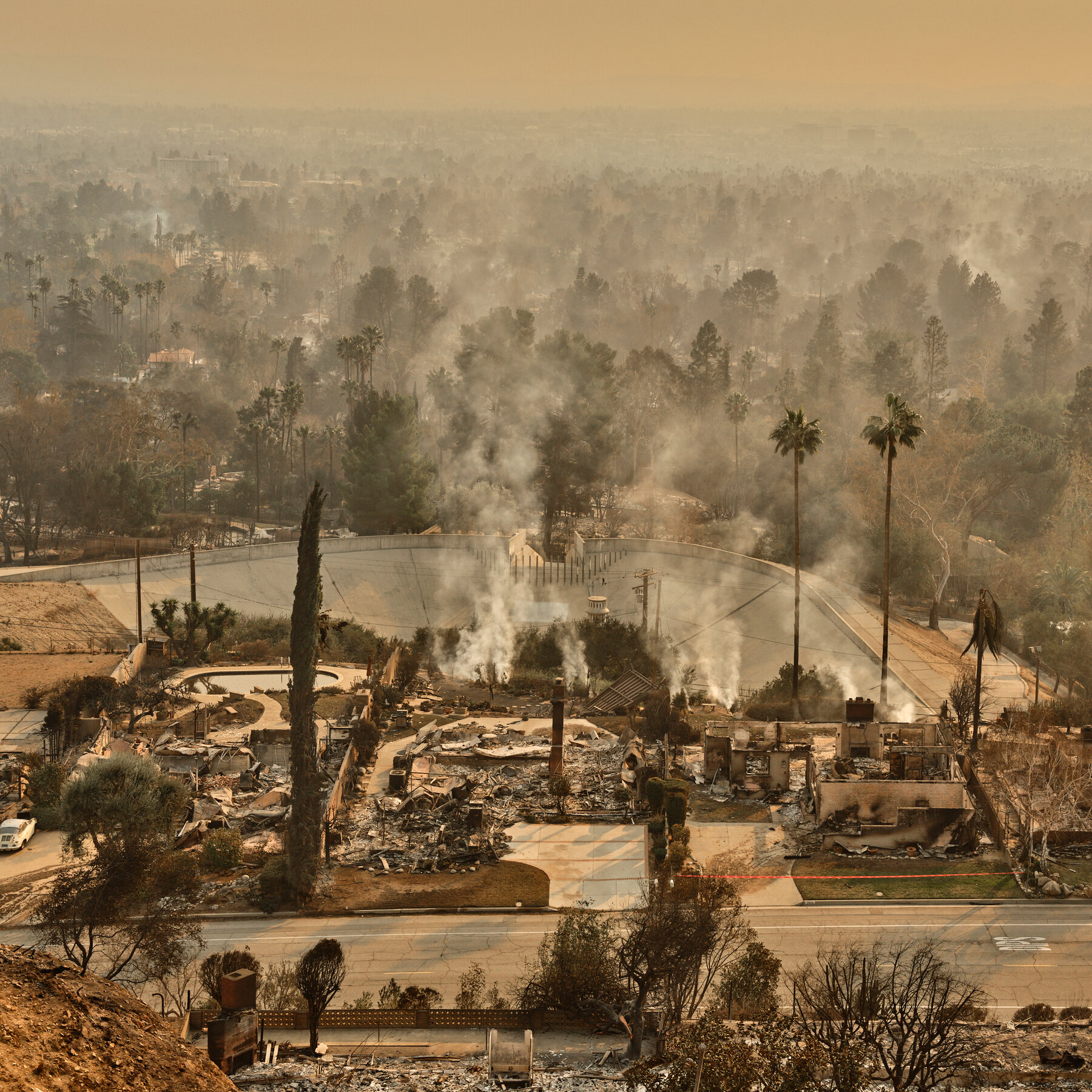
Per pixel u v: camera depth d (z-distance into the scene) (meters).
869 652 101.31
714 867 55.78
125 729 76.81
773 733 74.12
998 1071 35.66
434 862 56.22
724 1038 27.88
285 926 50.47
